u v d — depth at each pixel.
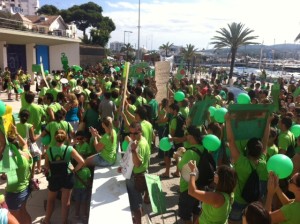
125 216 4.47
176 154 4.98
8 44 32.66
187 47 60.94
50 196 5.18
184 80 16.17
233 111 4.39
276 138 5.89
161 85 10.66
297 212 3.14
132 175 5.23
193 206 4.55
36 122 7.36
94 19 90.12
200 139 4.59
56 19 64.31
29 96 7.30
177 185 7.29
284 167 3.59
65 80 13.85
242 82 24.77
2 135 4.41
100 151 6.02
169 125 7.97
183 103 8.09
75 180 5.42
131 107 8.20
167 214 5.95
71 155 5.07
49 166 5.10
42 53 40.84
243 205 4.24
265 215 2.66
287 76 47.59
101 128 7.70
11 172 4.51
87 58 55.62
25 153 4.88
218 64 96.25
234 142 4.41
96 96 8.56
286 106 10.30
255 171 4.23
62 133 5.05
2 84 23.11
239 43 38.44
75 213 5.63
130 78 16.78
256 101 9.20
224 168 3.56
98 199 4.88
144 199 6.22
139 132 5.18
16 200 4.67
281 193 3.73
